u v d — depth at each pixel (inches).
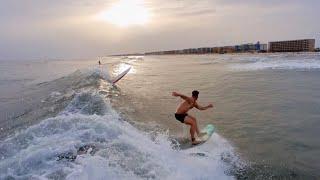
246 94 774.5
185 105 416.5
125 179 245.1
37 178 237.3
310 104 614.5
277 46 6855.3
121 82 1189.1
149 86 1026.1
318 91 782.5
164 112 582.2
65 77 1365.7
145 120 514.6
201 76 1365.7
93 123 361.4
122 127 375.9
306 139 402.3
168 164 289.6
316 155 347.9
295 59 2284.7
